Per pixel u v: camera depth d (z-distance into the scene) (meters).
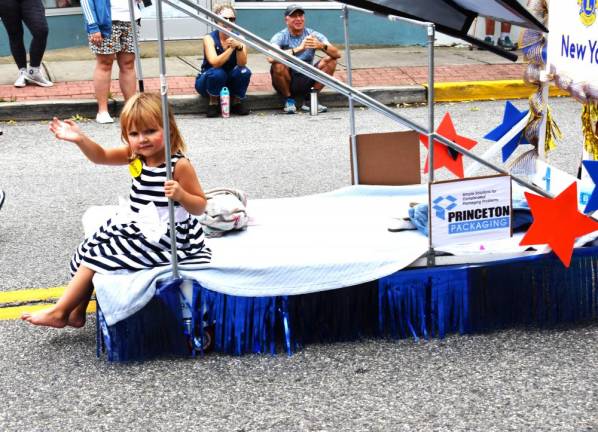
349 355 3.83
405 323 3.96
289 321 3.88
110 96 9.30
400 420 3.33
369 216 4.62
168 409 3.45
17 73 10.31
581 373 3.65
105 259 3.78
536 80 5.09
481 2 4.12
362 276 3.87
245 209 4.52
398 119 3.87
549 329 4.03
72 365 3.82
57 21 11.62
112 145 7.98
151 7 11.87
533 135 5.14
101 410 3.46
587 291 4.04
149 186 3.81
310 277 3.85
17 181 6.87
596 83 4.32
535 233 3.87
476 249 3.95
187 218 3.84
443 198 3.88
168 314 3.77
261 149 7.82
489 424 3.29
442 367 3.72
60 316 3.85
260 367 3.75
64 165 7.33
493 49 4.55
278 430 3.28
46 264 5.12
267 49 4.18
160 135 3.77
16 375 3.75
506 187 3.92
